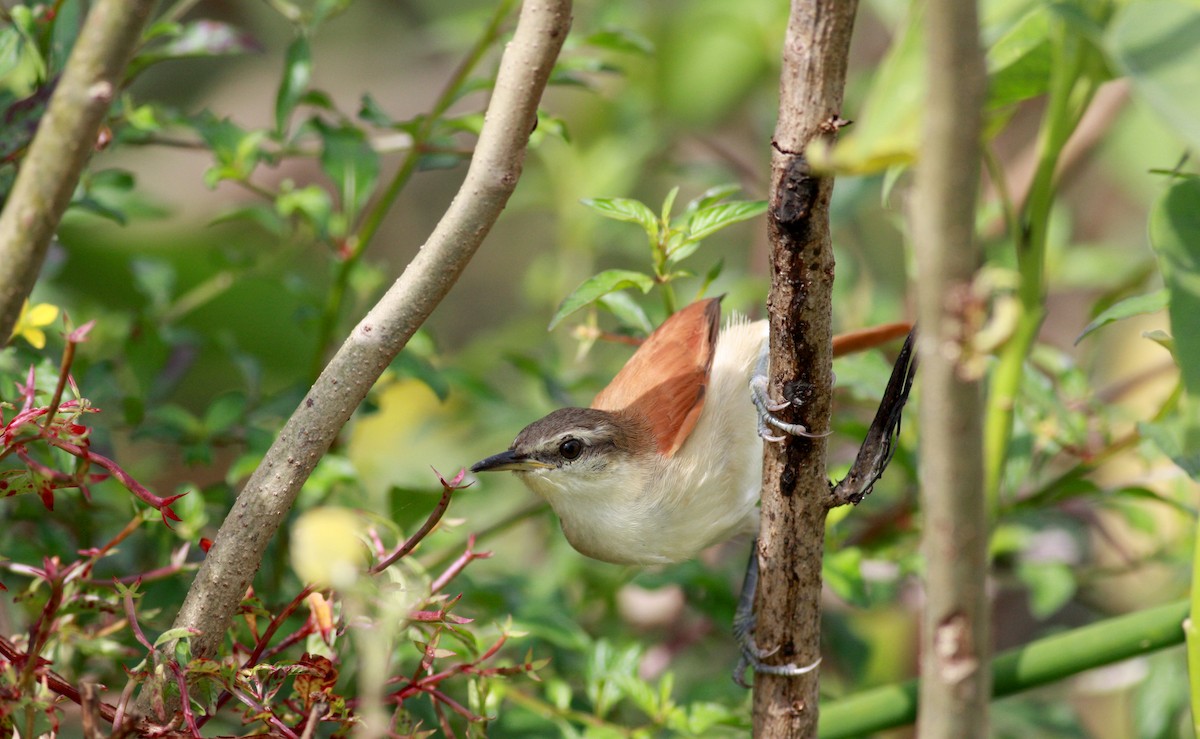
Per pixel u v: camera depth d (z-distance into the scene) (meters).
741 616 8.70
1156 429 6.47
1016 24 5.79
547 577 10.17
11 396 6.54
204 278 12.84
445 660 7.75
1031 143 13.30
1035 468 9.53
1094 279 11.31
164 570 5.97
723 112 12.90
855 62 14.54
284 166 14.20
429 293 5.25
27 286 4.95
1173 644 7.08
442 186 15.80
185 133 11.62
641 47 8.72
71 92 4.72
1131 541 11.03
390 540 7.86
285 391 8.88
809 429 5.58
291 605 5.82
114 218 8.13
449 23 12.30
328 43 15.71
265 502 5.38
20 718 5.55
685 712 8.07
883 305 10.98
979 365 3.84
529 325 12.88
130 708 5.55
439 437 12.70
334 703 5.60
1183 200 5.03
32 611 5.92
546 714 7.58
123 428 8.78
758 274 13.20
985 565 4.16
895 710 7.53
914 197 3.85
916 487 9.73
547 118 7.99
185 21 14.38
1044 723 9.83
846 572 8.27
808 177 4.89
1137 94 4.11
